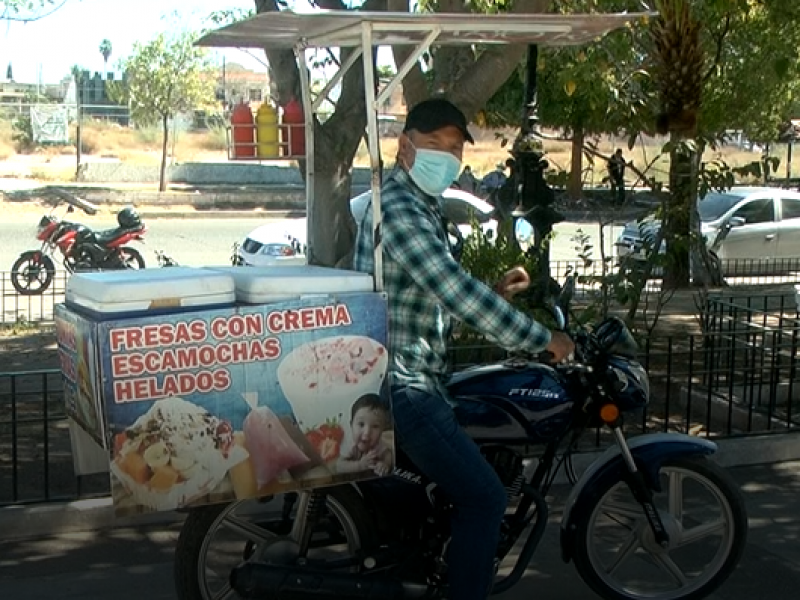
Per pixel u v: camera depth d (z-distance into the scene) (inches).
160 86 1143.6
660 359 367.2
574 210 1003.9
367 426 141.8
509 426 155.3
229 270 148.6
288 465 138.9
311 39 165.0
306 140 173.9
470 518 146.6
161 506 133.6
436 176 141.9
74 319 139.4
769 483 240.2
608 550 198.5
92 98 1601.9
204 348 133.4
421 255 139.4
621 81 361.1
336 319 138.6
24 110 1533.0
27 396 315.6
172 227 927.7
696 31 310.8
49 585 183.0
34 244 792.3
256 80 1098.1
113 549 199.8
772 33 520.7
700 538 176.4
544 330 143.9
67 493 226.1
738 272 716.7
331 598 150.2
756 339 320.8
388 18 138.1
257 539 154.9
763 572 192.1
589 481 167.6
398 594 151.8
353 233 285.3
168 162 1338.6
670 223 343.0
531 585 186.7
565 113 612.1
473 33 155.3
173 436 133.2
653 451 167.3
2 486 231.8
